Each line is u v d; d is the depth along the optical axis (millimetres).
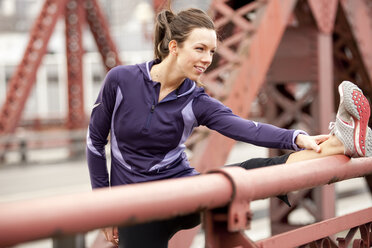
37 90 27812
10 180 12266
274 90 5852
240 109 4227
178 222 1977
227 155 4016
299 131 2057
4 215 979
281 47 5672
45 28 12336
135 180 2010
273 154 6051
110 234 2180
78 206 1071
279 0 4660
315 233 1905
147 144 1989
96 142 2090
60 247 1623
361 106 1915
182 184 1285
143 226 1951
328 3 5555
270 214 5949
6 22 32656
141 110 1954
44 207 1029
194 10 1938
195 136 3930
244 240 1550
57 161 15992
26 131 18922
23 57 12250
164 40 1968
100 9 14781
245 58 4285
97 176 2148
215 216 1482
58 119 20016
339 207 9617
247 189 1426
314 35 5473
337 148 1977
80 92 15633
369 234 2295
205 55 1908
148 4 27156
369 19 6828
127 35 29219
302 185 1678
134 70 1971
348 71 7219
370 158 2131
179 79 1956
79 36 15031
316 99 5555
